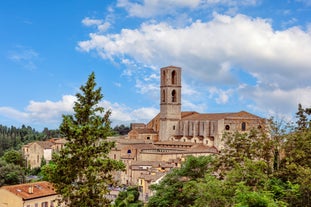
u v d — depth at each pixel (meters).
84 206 31.33
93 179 31.92
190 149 144.50
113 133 35.06
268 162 49.22
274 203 33.50
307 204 38.84
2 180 111.75
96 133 32.78
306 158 47.22
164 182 61.25
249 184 43.09
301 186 38.75
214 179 44.31
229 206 41.03
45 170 32.97
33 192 77.31
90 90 33.84
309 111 59.16
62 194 32.12
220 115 161.12
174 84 175.75
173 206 57.97
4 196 74.50
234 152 53.50
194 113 185.50
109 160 33.06
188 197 54.50
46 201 78.56
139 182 107.25
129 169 127.75
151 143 160.25
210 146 157.50
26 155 184.38
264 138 51.50
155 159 136.50
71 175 32.06
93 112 33.88
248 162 43.75
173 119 174.38
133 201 85.38
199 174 59.47
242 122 154.62
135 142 153.75
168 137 173.50
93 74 34.31
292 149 49.12
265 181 42.19
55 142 185.75
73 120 33.75
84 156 31.70
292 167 43.09
